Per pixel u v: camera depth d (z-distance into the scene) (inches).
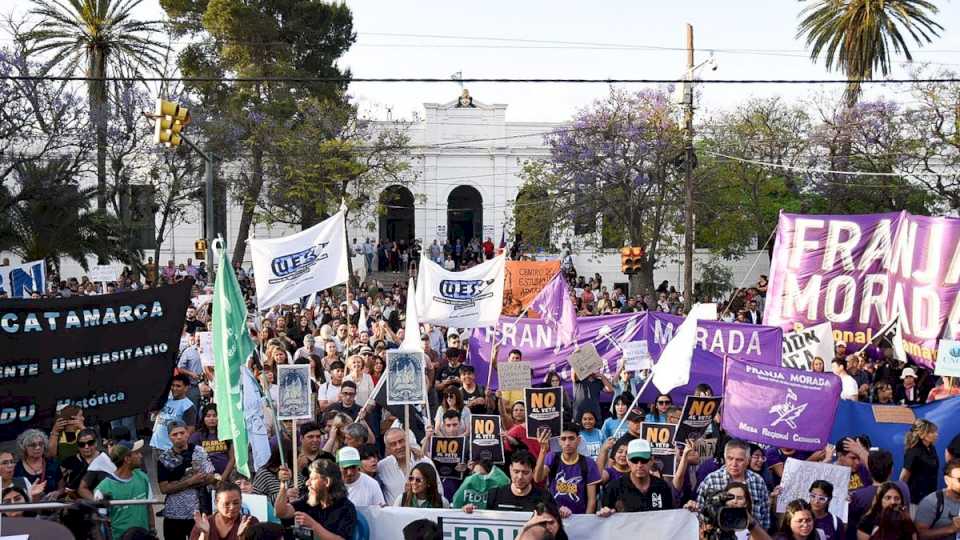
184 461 381.7
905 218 598.5
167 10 1951.3
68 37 1668.3
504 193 2098.9
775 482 410.3
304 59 2111.2
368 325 943.0
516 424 462.3
